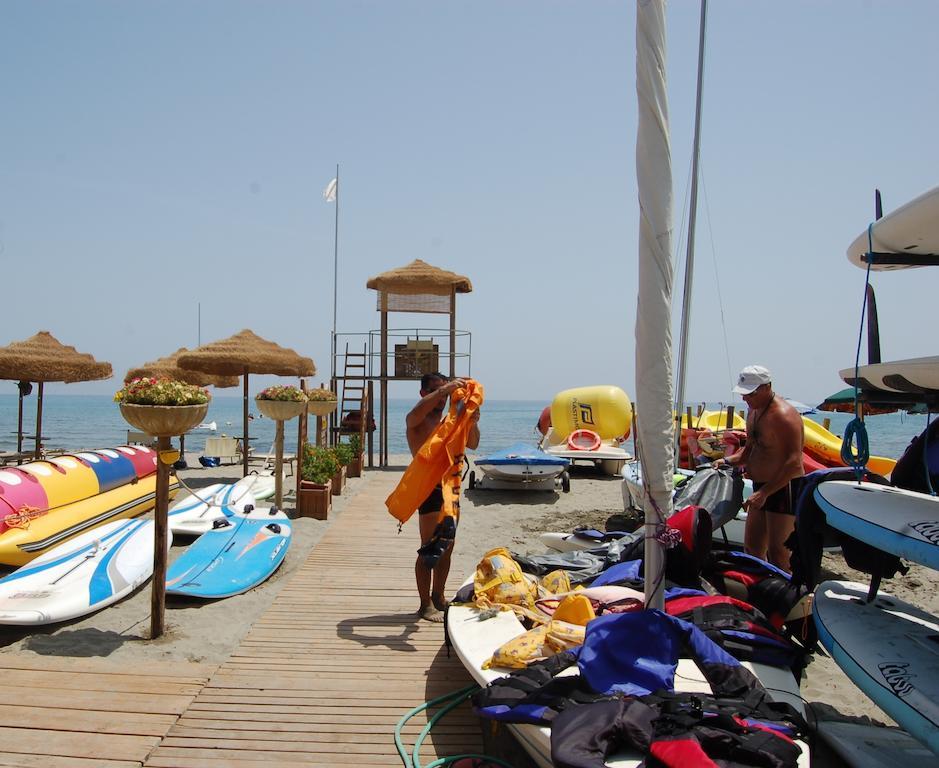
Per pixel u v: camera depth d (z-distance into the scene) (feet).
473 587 18.60
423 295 67.46
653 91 12.48
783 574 18.63
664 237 12.62
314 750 13.79
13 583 21.75
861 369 16.66
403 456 77.20
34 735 13.91
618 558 21.83
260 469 58.59
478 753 13.91
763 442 21.79
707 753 10.47
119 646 18.75
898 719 12.37
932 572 28.71
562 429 62.08
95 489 32.68
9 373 45.06
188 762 13.20
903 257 16.74
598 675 12.41
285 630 20.10
